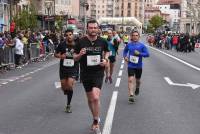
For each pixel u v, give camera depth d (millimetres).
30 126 9609
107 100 13461
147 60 35969
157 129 9297
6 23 51500
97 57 8953
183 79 20203
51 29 69125
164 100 13445
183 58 39375
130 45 13312
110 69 18250
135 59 13164
